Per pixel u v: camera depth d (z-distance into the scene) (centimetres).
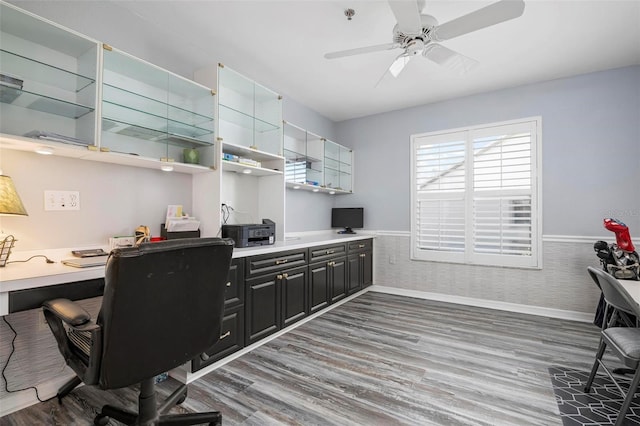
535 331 289
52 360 188
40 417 164
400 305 374
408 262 421
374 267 446
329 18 237
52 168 192
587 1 214
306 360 229
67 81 196
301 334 280
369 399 181
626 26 242
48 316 138
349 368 218
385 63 306
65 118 198
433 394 186
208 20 242
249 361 227
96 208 211
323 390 190
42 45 188
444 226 397
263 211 336
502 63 303
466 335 279
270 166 330
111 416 150
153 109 238
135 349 114
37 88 185
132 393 187
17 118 180
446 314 340
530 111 350
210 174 257
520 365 222
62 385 188
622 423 159
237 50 284
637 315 143
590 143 323
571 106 332
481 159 375
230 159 269
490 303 368
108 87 215
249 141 318
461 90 370
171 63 258
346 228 459
